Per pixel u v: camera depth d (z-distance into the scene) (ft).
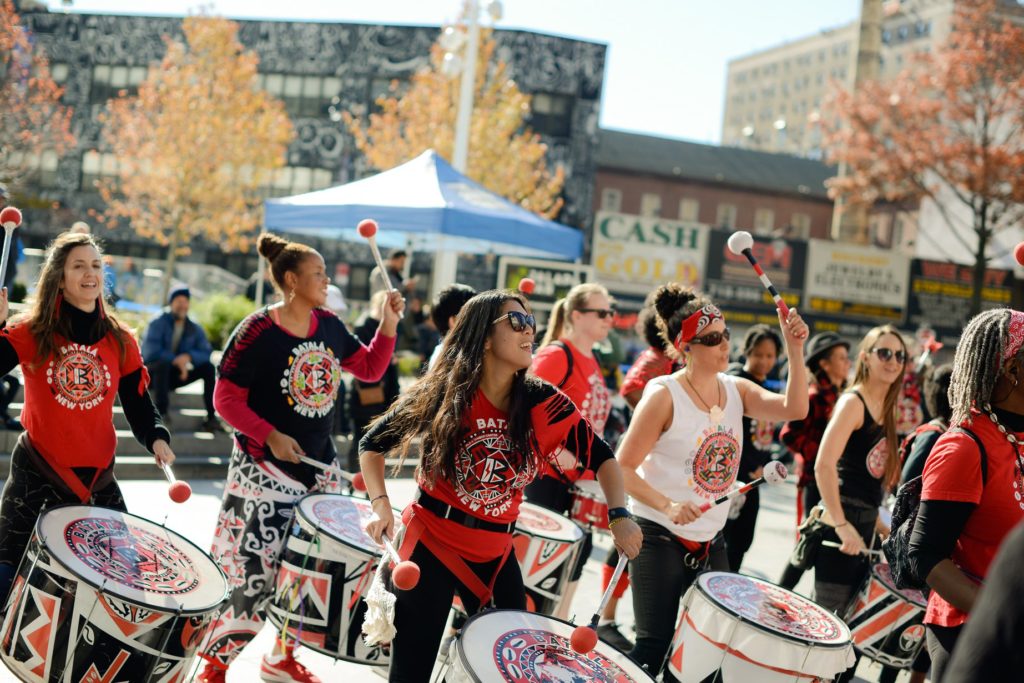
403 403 10.68
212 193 111.86
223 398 13.76
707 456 13.43
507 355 10.22
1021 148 104.94
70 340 12.17
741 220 153.48
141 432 13.08
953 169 105.81
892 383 16.38
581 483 17.42
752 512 20.24
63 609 10.24
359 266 127.03
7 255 11.91
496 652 9.30
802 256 119.55
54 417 12.15
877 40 154.30
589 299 17.42
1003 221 126.31
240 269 133.80
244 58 115.65
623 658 10.28
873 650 14.90
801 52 332.19
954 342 123.13
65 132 87.76
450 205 32.14
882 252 122.01
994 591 4.95
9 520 12.25
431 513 10.34
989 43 102.27
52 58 134.51
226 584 11.50
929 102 107.14
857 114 110.73
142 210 115.24
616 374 40.88
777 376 47.29
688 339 13.43
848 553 15.44
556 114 128.57
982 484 8.98
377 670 15.64
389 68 131.44
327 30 132.26
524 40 127.44
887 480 16.51
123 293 64.95
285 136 116.98
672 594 13.11
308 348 14.25
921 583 9.37
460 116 49.37
